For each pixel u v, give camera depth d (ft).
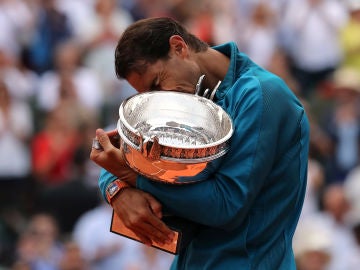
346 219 89.10
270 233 37.24
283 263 37.65
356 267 85.15
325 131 105.19
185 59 36.65
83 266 83.05
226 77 37.24
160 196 35.53
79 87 105.40
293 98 37.14
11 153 98.89
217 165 35.45
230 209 35.35
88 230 85.25
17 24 115.03
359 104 109.29
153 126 34.83
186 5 124.88
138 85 36.96
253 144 35.50
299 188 37.73
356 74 115.75
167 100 35.42
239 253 36.96
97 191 91.50
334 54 118.93
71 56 108.99
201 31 115.96
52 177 97.35
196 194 35.17
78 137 98.27
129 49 36.45
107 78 109.40
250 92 36.11
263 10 118.83
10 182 98.63
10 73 106.11
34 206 95.81
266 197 36.99
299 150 37.14
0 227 94.84
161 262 82.89
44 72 114.62
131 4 124.98
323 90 114.93
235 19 120.57
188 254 38.01
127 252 83.82
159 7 125.39
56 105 101.81
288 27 119.24
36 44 115.34
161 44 36.40
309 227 86.33
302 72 119.14
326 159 102.83
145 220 35.91
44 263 84.02
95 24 115.96
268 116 35.81
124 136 34.78
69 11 118.42
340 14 119.85
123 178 36.42
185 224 36.83
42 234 84.79
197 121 35.14
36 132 102.73
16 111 100.94
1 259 88.84
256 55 117.80
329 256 82.28
